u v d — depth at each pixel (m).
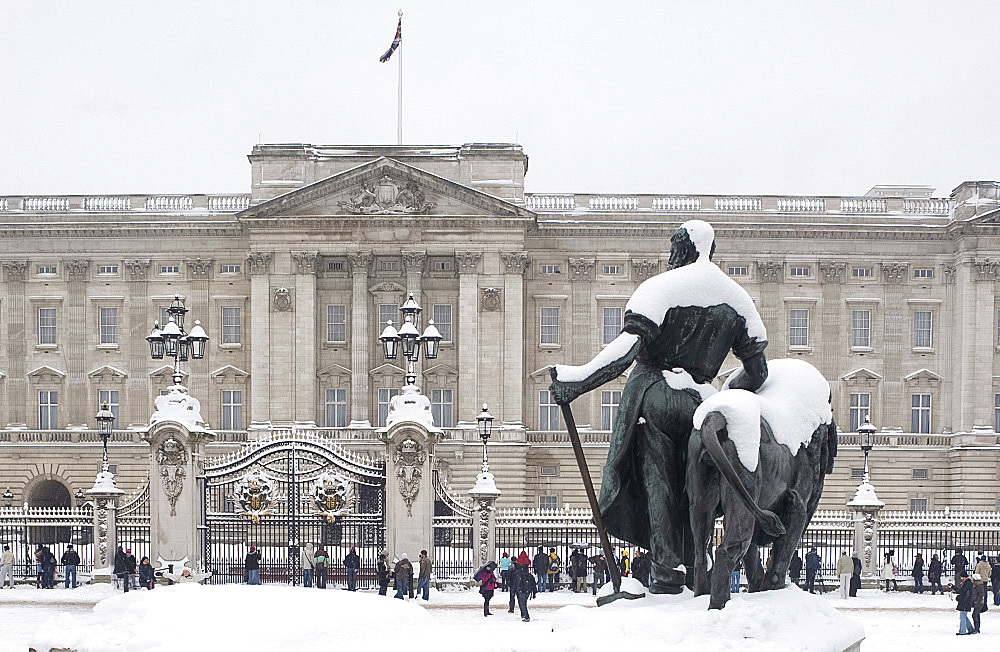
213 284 89.69
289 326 86.44
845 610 41.75
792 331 90.00
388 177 86.38
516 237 86.56
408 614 13.88
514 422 86.06
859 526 49.06
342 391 87.88
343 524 42.81
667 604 13.47
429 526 42.44
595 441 87.31
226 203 90.31
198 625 12.91
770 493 13.76
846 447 88.25
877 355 89.44
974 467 86.00
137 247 90.00
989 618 39.66
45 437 88.44
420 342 44.97
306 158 87.81
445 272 88.19
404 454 42.44
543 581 45.56
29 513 47.03
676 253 14.70
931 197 99.94
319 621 13.09
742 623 12.33
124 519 46.03
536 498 87.06
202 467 42.75
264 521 42.38
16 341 89.69
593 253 89.56
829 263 89.50
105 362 89.81
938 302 89.62
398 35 89.50
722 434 13.23
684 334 14.15
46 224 89.25
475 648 12.47
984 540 61.78
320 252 86.75
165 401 42.94
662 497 14.00
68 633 13.21
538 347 89.25
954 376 88.88
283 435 82.62
